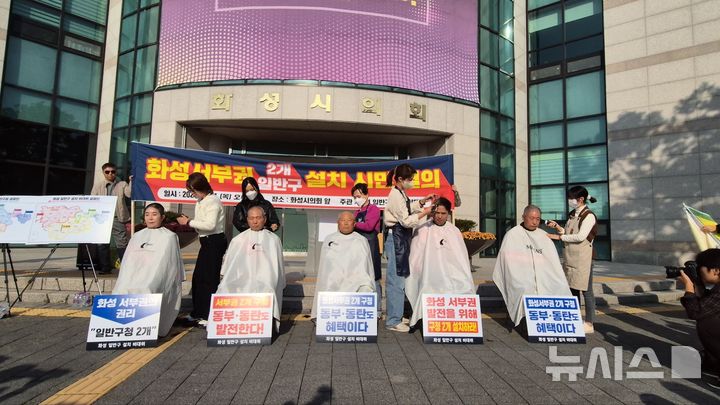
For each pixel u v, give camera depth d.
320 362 3.48
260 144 13.10
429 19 12.23
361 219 4.83
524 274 4.54
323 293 4.21
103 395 2.74
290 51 11.31
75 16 14.05
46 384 2.92
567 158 13.92
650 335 4.55
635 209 12.03
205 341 4.08
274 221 4.88
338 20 11.45
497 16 14.16
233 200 7.22
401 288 4.64
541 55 14.83
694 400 2.81
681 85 11.52
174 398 2.71
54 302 5.57
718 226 4.78
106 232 5.03
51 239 4.95
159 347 3.86
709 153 10.91
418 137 12.71
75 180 13.83
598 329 4.82
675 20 11.77
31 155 12.88
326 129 11.93
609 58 12.97
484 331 4.70
